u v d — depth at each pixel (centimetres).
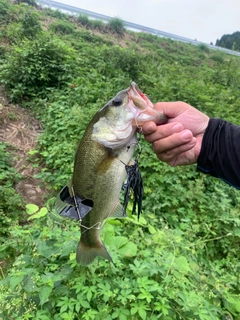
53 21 345
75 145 130
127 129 40
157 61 313
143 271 59
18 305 52
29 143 149
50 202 95
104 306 52
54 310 54
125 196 39
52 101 177
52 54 204
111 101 41
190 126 47
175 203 103
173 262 64
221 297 68
